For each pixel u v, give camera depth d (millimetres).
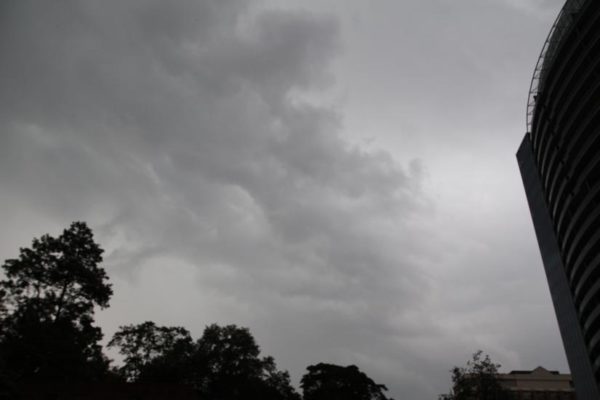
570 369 80000
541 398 114562
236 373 93500
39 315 64188
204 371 91812
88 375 65875
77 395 58406
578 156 67688
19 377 59594
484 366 63562
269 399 91188
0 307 63719
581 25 65000
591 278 68562
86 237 72062
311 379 101125
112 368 84750
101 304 70250
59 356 61875
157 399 61250
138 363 85875
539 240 90312
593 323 68812
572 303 78312
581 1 66125
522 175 95375
